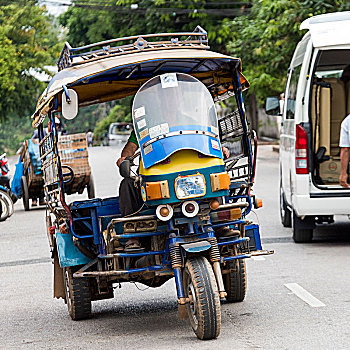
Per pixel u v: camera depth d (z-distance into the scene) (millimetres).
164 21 48188
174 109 9766
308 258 14812
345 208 15602
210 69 10969
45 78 69938
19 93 69500
